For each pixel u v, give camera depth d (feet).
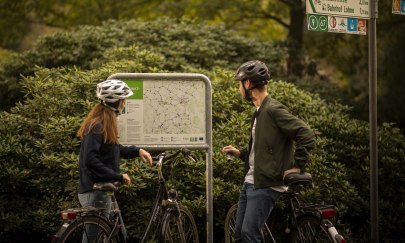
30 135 23.44
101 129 17.30
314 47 46.98
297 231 18.24
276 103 17.66
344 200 23.65
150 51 32.19
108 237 17.21
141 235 21.22
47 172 22.12
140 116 20.35
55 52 34.04
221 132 23.79
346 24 20.70
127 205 21.72
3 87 31.96
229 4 44.93
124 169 21.45
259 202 17.69
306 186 23.39
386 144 26.30
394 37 40.60
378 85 40.93
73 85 24.22
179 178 22.31
